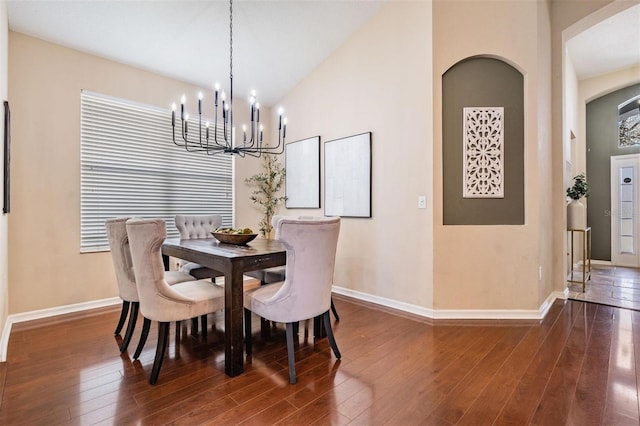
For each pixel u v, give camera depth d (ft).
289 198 15.43
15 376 6.54
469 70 10.03
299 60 13.35
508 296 9.90
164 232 6.40
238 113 15.37
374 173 11.69
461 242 9.97
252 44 11.95
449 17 9.93
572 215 13.47
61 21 9.48
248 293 7.47
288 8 10.60
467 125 10.02
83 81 10.88
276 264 7.50
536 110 9.74
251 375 6.64
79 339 8.41
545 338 8.40
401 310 10.83
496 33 9.84
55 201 10.30
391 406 5.56
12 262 9.47
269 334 8.96
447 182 10.08
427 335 8.69
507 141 9.99
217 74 13.35
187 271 10.28
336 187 13.10
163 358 6.89
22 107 9.69
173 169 13.33
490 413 5.33
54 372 6.70
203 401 5.70
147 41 10.84
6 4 8.46
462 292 9.98
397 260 10.99
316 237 6.58
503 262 9.91
